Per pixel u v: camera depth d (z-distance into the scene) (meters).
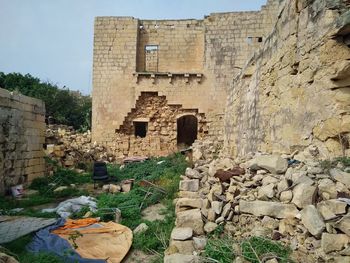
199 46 23.16
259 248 4.04
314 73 5.56
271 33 7.94
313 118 5.59
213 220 5.20
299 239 4.03
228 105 16.80
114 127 22.95
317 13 5.46
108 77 23.08
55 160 17.09
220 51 22.22
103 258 5.43
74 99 36.66
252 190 5.35
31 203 10.09
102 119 23.02
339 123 5.09
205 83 22.34
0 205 9.43
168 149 22.72
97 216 7.91
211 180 6.48
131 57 23.03
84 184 13.80
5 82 32.88
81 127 33.78
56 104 33.16
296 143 6.12
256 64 9.55
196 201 5.75
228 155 15.10
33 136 13.41
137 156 22.02
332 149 5.24
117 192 11.15
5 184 11.24
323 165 4.94
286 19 6.79
